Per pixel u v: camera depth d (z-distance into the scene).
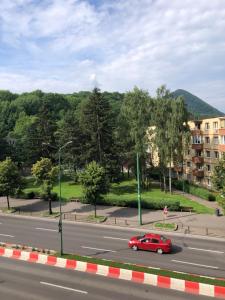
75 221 46.12
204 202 53.91
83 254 31.86
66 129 73.44
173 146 59.38
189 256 30.94
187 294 22.47
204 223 42.53
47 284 24.61
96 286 24.03
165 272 25.84
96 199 46.97
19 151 84.88
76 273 26.77
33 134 76.31
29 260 30.44
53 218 48.41
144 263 29.11
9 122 141.12
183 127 60.81
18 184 53.94
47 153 76.19
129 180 72.81
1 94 181.00
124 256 31.11
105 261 28.70
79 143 71.38
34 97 160.25
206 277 24.89
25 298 22.30
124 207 52.22
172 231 39.69
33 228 43.03
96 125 63.94
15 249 33.03
